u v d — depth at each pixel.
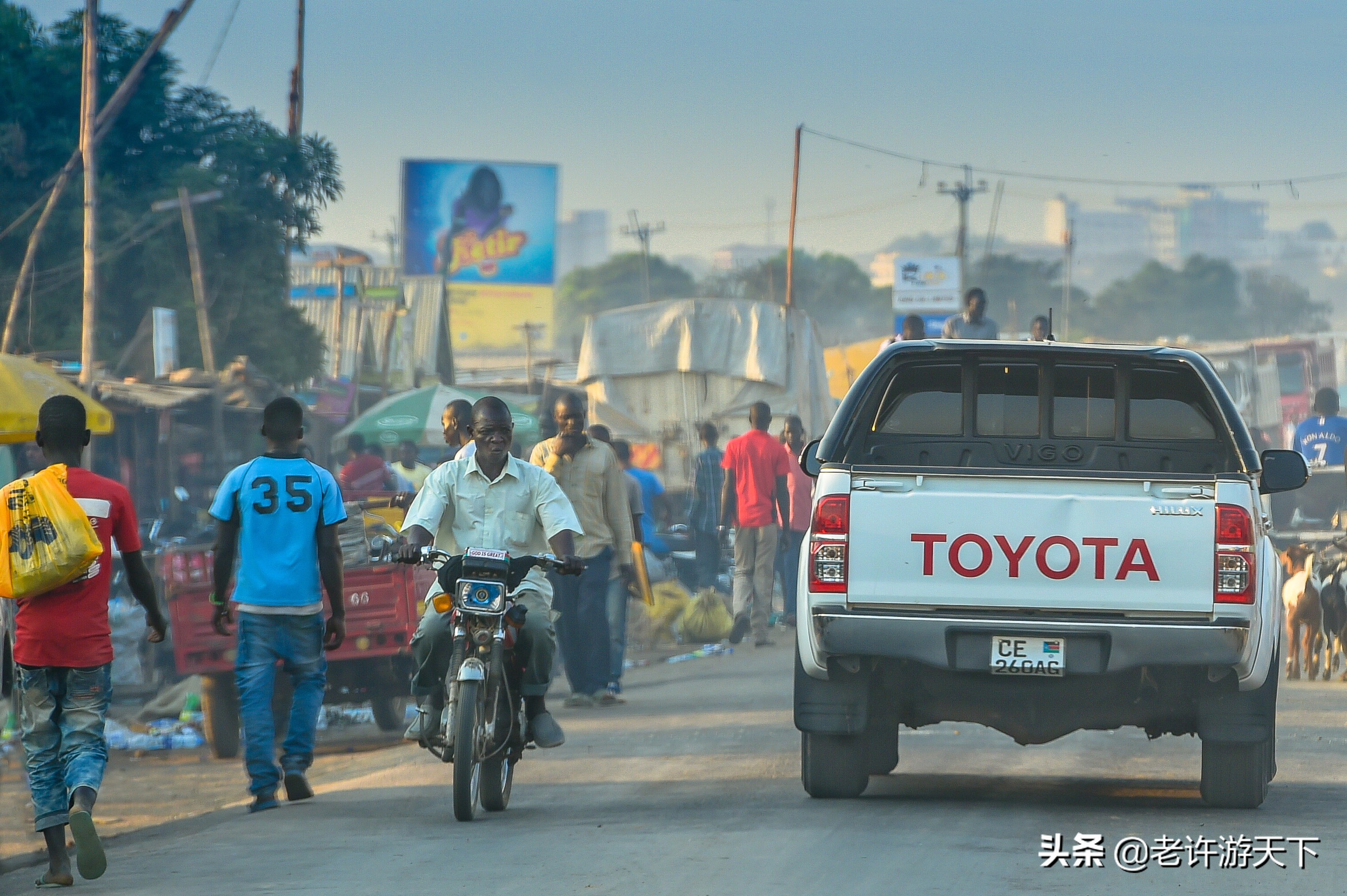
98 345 132.88
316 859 23.16
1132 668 24.80
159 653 53.41
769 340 105.69
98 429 46.09
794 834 23.86
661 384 107.31
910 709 26.92
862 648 24.67
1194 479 24.23
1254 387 155.50
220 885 21.48
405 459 85.56
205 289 138.88
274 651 30.91
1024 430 30.86
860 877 20.66
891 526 24.64
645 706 45.41
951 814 25.98
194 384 101.75
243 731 36.03
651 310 106.75
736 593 65.81
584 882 20.55
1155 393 30.45
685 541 84.94
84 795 22.48
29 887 22.72
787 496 65.62
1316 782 30.91
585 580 45.12
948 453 31.02
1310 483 78.19
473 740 25.53
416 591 41.50
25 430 43.56
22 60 141.12
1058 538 24.27
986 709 26.03
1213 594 23.98
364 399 178.62
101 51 144.25
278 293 146.88
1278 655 25.97
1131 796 28.88
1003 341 28.52
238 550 40.41
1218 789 26.77
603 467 45.16
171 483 97.81
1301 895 20.00
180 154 148.38
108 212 135.50
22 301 130.88
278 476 30.88
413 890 20.38
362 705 46.09
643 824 25.39
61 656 23.36
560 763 34.19
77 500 24.05
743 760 33.66
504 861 22.30
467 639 26.17
